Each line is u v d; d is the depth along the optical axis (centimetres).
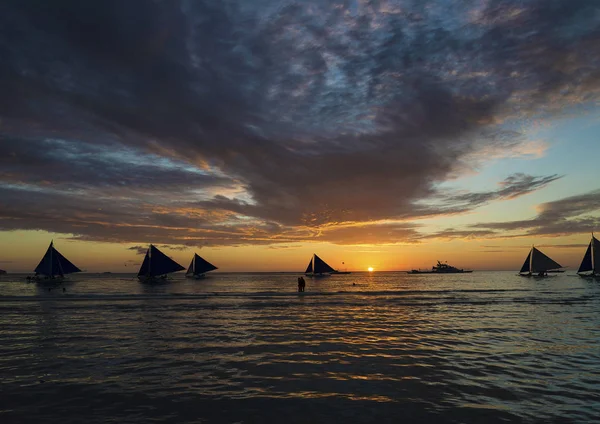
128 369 1327
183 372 1287
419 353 1569
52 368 1338
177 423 855
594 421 858
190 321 2580
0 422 861
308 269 15775
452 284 9381
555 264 11338
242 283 10569
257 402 990
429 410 929
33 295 5059
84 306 3594
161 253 10150
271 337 1958
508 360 1434
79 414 909
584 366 1340
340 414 906
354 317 2798
